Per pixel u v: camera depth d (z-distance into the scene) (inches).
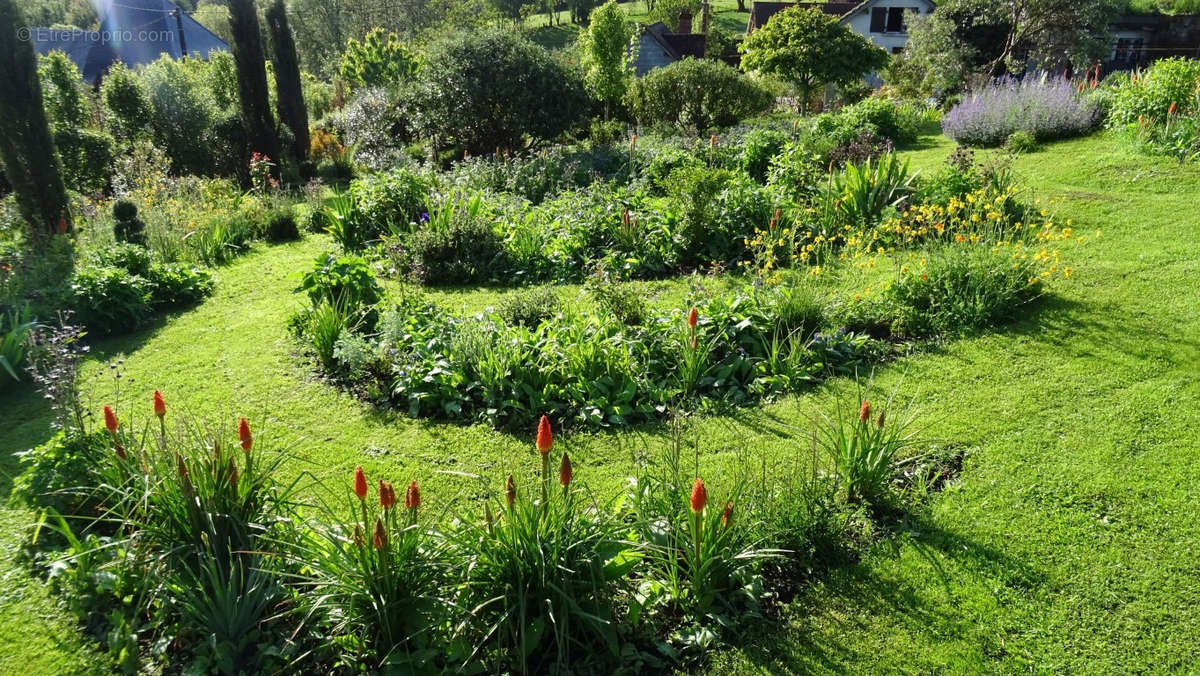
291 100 738.2
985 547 151.8
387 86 876.0
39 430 217.6
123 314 296.7
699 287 290.5
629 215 361.4
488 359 224.2
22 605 142.3
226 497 140.3
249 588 130.0
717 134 676.7
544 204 437.4
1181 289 261.0
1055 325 245.4
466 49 654.5
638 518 145.7
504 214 410.0
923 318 251.1
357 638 125.6
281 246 439.8
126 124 617.9
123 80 615.8
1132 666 123.3
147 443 162.4
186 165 642.2
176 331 295.3
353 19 1740.9
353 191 452.8
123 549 139.8
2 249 339.0
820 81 855.7
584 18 2402.8
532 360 226.2
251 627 129.5
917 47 1031.0
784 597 142.8
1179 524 153.6
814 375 231.1
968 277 260.7
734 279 321.7
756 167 503.8
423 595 123.0
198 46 1320.1
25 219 395.2
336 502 175.2
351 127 812.0
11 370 236.8
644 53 1472.7
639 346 235.6
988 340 240.2
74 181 516.1
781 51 817.5
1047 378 214.7
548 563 125.0
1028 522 158.1
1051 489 167.5
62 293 290.5
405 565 123.9
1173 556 145.7
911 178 375.6
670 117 765.3
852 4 1700.3
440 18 1790.1
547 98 660.7
